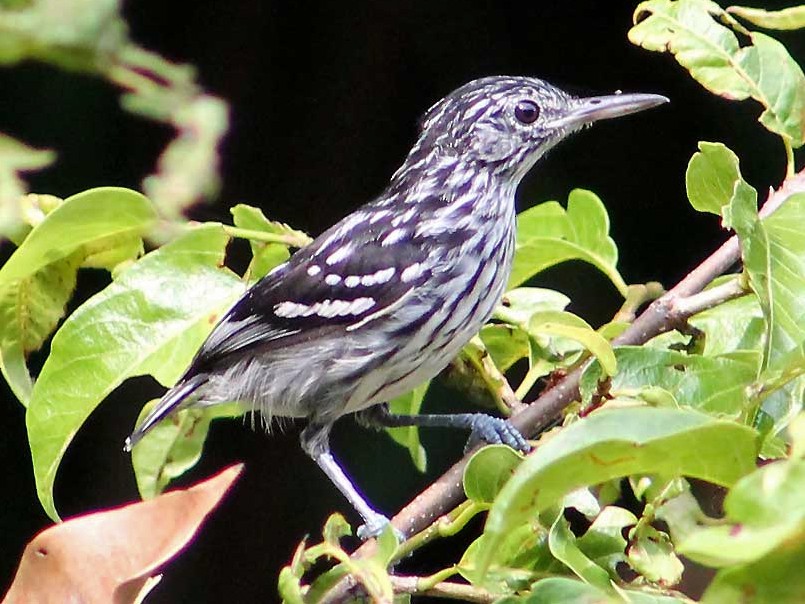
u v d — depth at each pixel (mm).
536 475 1870
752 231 1996
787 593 1661
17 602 1990
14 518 2123
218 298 2023
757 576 1668
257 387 2051
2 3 1989
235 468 1994
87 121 2084
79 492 2127
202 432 2045
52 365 2018
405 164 2059
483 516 2115
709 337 2016
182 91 2002
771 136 2115
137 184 2088
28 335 2029
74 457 2127
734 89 2018
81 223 2016
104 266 2029
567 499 1993
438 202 2049
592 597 1970
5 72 2074
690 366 1999
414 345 2045
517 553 1990
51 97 2078
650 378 2000
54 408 2018
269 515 2139
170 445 2043
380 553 1986
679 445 1939
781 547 1640
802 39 2105
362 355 2047
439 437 2119
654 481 1986
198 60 2121
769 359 1992
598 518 1989
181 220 2021
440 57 2135
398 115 2137
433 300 2043
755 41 2020
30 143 2084
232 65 2123
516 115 2051
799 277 1996
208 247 2025
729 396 1998
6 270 2014
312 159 2133
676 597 1975
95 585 1989
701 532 1626
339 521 1993
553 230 2037
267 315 2049
